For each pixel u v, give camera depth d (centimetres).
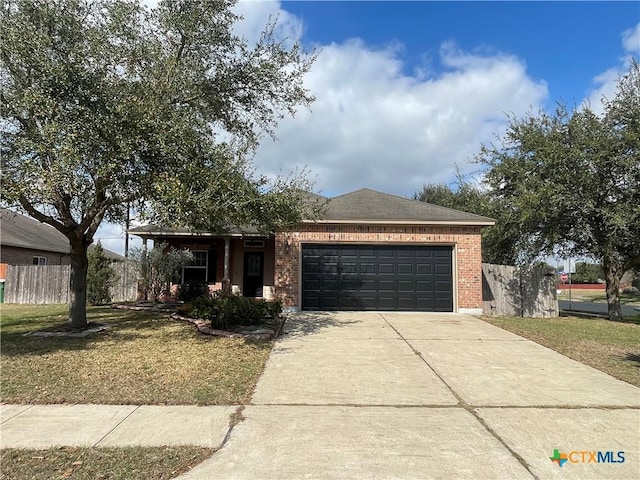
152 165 777
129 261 1742
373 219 1423
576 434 458
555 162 1345
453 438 444
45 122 736
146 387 609
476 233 1448
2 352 809
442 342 937
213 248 1777
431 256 1452
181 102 983
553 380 665
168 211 746
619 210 1288
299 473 369
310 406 539
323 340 946
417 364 751
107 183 791
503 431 464
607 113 1374
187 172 768
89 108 721
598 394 597
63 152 668
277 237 1440
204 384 625
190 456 401
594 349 892
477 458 399
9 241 2269
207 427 469
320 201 1455
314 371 701
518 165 1492
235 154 892
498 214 1552
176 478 361
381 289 1441
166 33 970
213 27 998
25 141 699
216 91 1058
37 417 498
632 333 1099
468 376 682
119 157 721
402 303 1439
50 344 883
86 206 961
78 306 1046
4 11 766
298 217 998
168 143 757
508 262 1727
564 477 367
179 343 898
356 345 897
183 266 1694
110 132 725
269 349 851
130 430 461
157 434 450
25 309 1547
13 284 1919
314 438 441
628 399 576
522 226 1482
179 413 512
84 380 639
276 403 549
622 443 436
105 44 840
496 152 1589
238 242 1778
